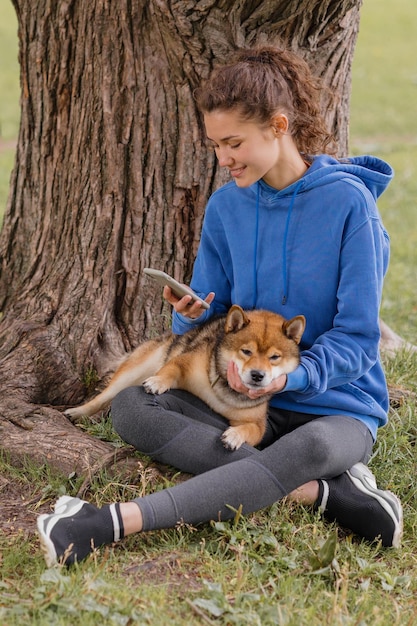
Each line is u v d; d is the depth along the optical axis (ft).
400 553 10.89
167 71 14.29
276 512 11.10
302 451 10.38
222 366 11.49
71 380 14.30
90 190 15.03
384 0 84.28
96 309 14.85
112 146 14.74
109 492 11.41
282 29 13.85
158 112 14.52
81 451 12.14
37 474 11.91
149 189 14.82
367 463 12.13
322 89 13.15
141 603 9.10
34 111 15.90
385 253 11.61
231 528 10.53
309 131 11.54
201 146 14.58
